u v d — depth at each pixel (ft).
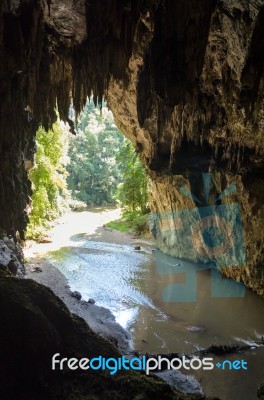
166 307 50.21
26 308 21.56
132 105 61.98
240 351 38.32
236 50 36.17
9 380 19.69
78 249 81.51
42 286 25.04
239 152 51.93
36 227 88.28
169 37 32.09
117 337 40.22
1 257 40.22
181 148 65.41
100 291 55.88
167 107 39.58
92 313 46.37
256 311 48.49
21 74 36.94
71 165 156.35
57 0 32.71
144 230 98.73
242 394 30.94
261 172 51.01
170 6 30.71
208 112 48.96
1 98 34.88
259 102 36.81
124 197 123.13
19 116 42.11
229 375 33.76
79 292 54.75
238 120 45.85
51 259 72.28
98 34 33.55
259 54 32.37
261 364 35.86
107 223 112.78
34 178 86.07
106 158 162.61
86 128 164.66
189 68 33.27
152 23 36.11
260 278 51.70
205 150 64.69
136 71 49.21
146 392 21.22
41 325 21.45
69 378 21.26
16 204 46.37
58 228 104.73
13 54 31.55
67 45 37.27
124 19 32.27
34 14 31.14
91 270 66.33
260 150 48.60
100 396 20.57
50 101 40.32
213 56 40.40
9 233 46.24
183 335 41.88
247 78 34.01
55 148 93.56
